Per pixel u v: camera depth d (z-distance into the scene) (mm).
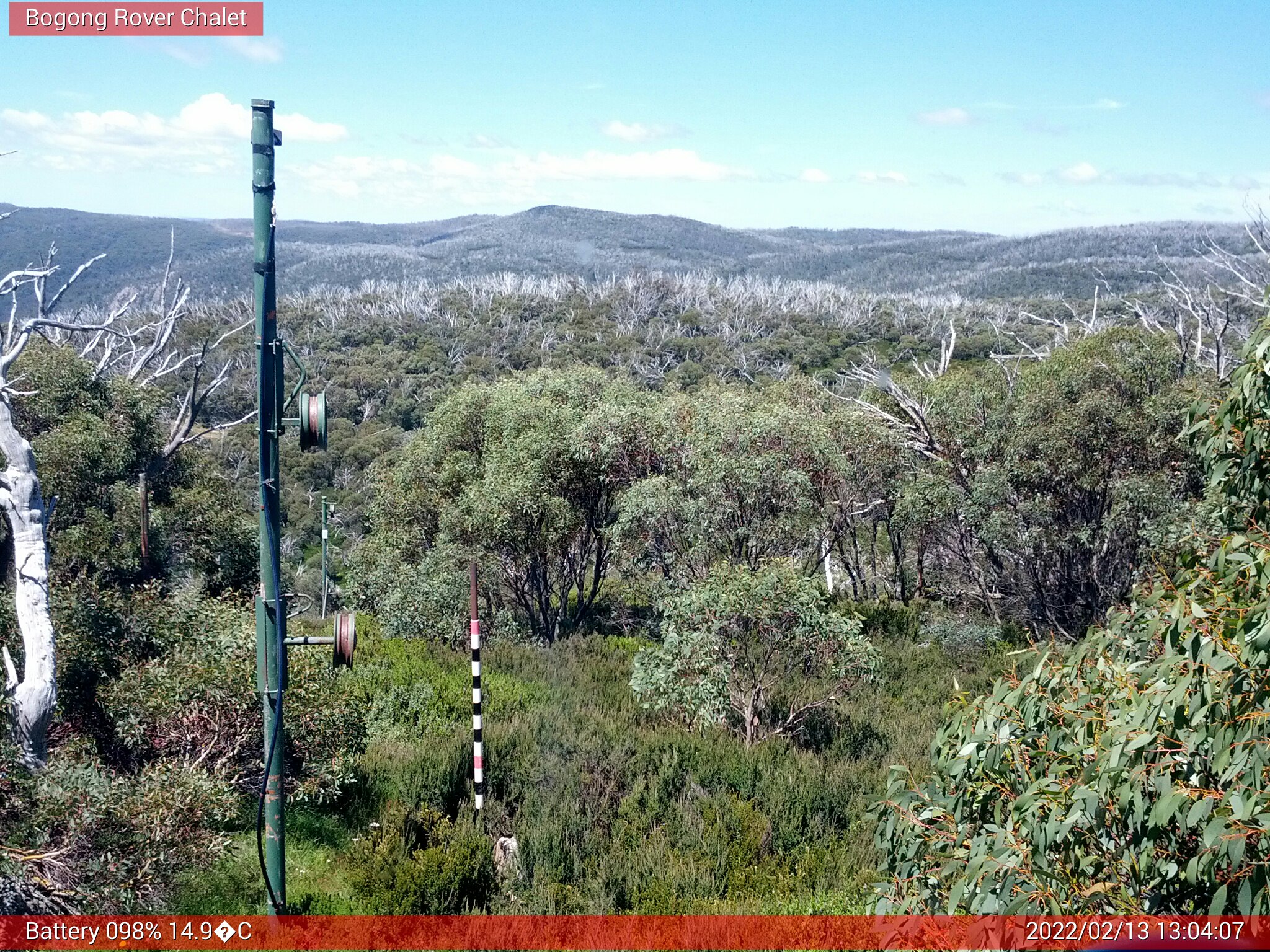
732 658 11297
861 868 7992
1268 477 5320
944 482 18344
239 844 7996
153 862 6867
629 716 12195
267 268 6051
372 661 14375
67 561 13812
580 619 19109
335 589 29062
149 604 10312
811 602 11461
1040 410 16266
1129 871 3932
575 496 18203
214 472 18141
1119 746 3820
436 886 7320
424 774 9445
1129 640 4879
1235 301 28047
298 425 6215
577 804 8961
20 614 8156
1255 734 3533
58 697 8977
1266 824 3299
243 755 8766
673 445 17141
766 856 8266
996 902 4023
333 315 91875
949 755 4992
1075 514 16516
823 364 70875
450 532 17703
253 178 5984
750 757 10047
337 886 7684
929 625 18391
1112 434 15539
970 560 19500
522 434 18172
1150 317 26062
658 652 11625
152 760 8609
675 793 9469
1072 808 3939
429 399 60969
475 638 9086
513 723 11211
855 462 19516
